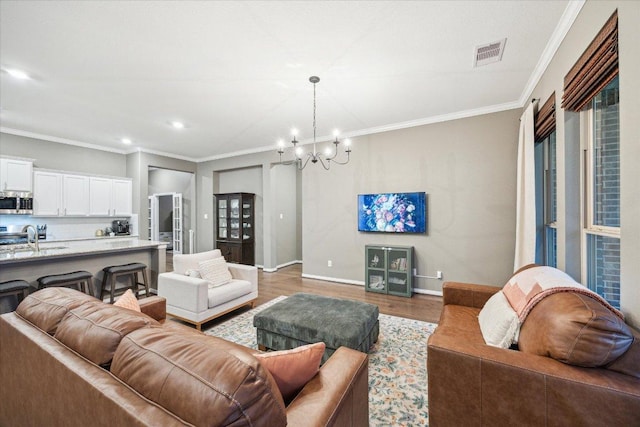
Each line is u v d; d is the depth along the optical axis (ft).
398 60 8.52
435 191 13.65
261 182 21.43
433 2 6.22
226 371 2.39
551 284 5.18
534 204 9.40
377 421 5.52
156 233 27.94
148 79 9.55
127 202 19.33
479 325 6.50
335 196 16.51
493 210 12.48
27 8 6.19
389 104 11.87
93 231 18.33
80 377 2.94
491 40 7.58
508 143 12.12
